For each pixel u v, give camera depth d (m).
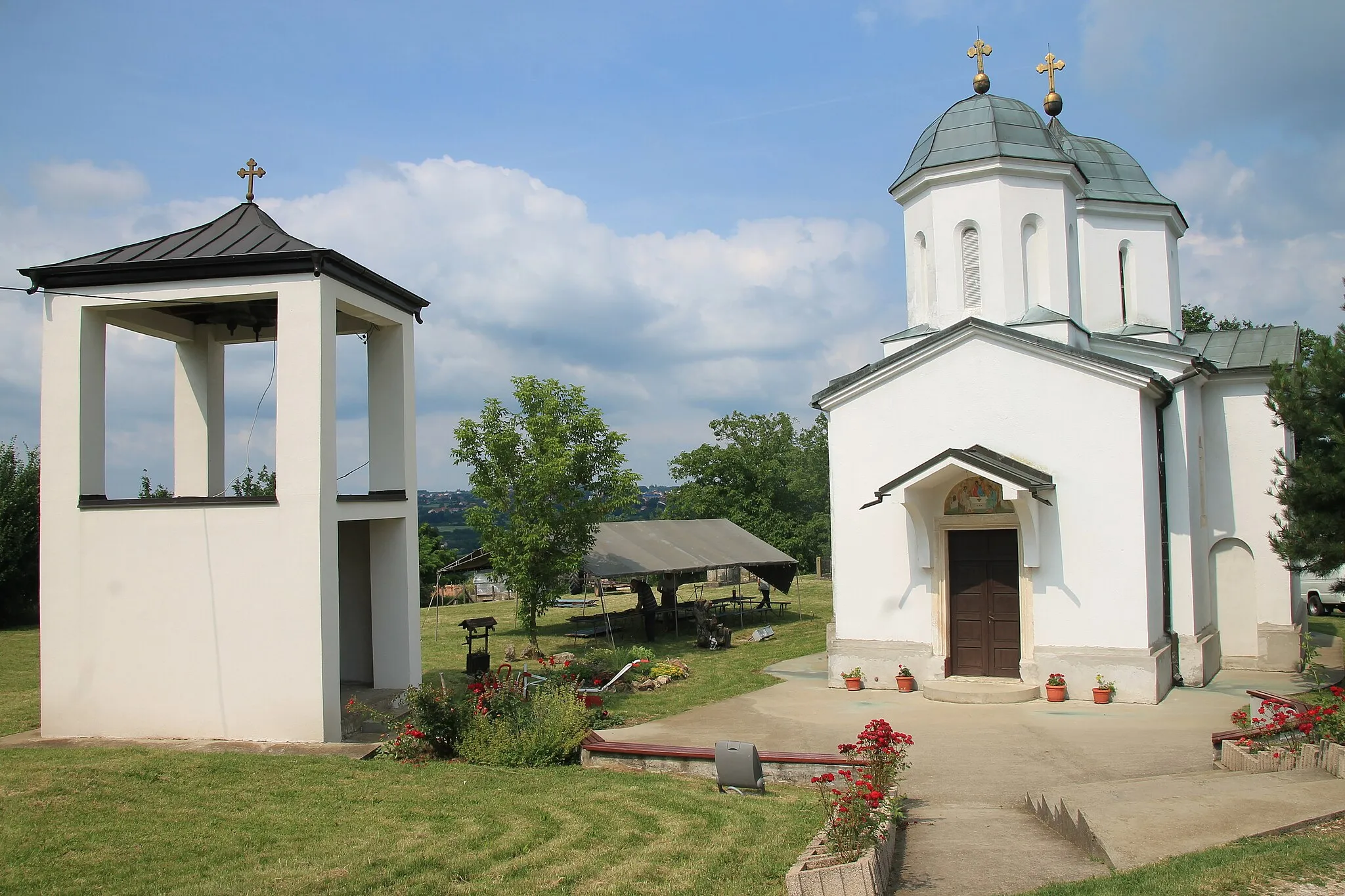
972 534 18.52
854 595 19.39
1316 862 7.23
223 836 9.14
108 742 13.47
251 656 13.59
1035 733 14.52
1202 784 10.10
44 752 12.62
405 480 16.08
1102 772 12.21
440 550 56.12
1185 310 42.84
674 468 69.62
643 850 8.80
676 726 15.81
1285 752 10.88
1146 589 16.78
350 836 9.21
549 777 11.74
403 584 16.00
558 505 24.95
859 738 10.13
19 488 36.09
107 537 14.09
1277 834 8.24
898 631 18.91
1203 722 14.90
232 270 13.86
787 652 25.42
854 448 19.48
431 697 13.25
